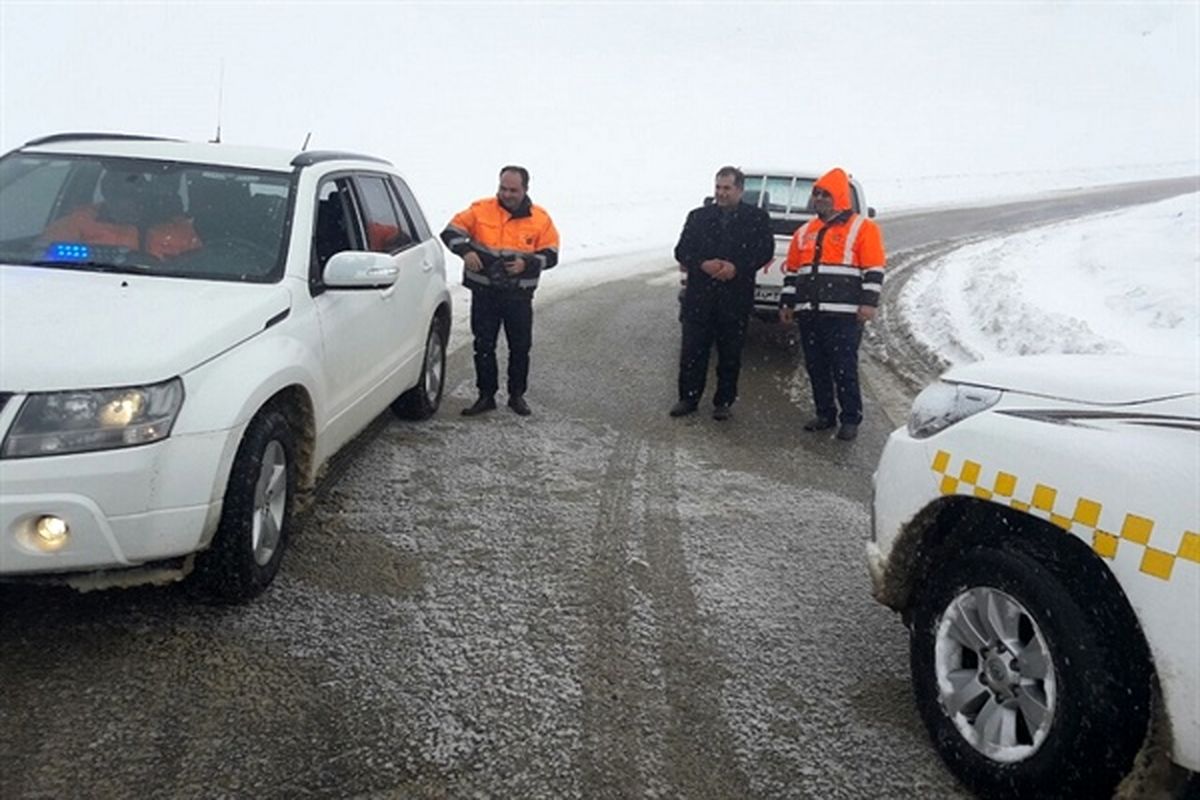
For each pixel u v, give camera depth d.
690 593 4.07
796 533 4.88
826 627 3.83
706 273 6.53
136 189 4.32
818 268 6.59
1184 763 2.24
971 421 2.95
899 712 3.22
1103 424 2.60
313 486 4.24
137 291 3.64
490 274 6.42
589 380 8.00
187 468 3.12
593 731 3.00
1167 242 13.42
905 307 11.99
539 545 4.48
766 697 3.28
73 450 2.92
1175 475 2.34
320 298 4.23
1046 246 17.20
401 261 5.59
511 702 3.13
